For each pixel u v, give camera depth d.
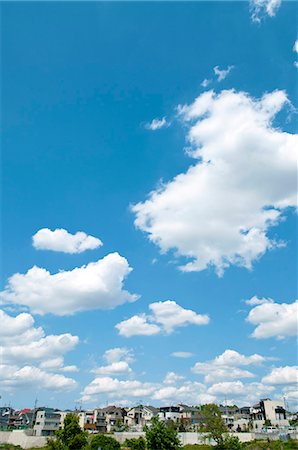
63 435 57.69
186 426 91.12
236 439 60.28
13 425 103.69
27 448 71.94
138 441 58.53
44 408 104.38
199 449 59.38
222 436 62.38
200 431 67.19
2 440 76.06
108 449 57.28
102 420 105.00
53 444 56.03
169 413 105.88
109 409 110.19
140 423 107.38
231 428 93.12
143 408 114.81
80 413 104.19
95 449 57.28
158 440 47.44
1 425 104.00
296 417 107.31
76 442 55.78
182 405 112.06
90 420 103.69
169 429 49.19
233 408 113.19
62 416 97.94
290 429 81.88
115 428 101.06
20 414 107.38
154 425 50.22
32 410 108.25
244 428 94.81
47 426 93.56
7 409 111.06
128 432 79.94
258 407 105.56
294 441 62.25
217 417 67.50
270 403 100.81
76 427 58.28
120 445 61.41
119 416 108.75
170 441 47.66
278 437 67.19
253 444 61.31
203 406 74.06
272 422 97.31
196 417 97.56
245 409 112.06
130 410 111.56
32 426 97.12
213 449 59.06
